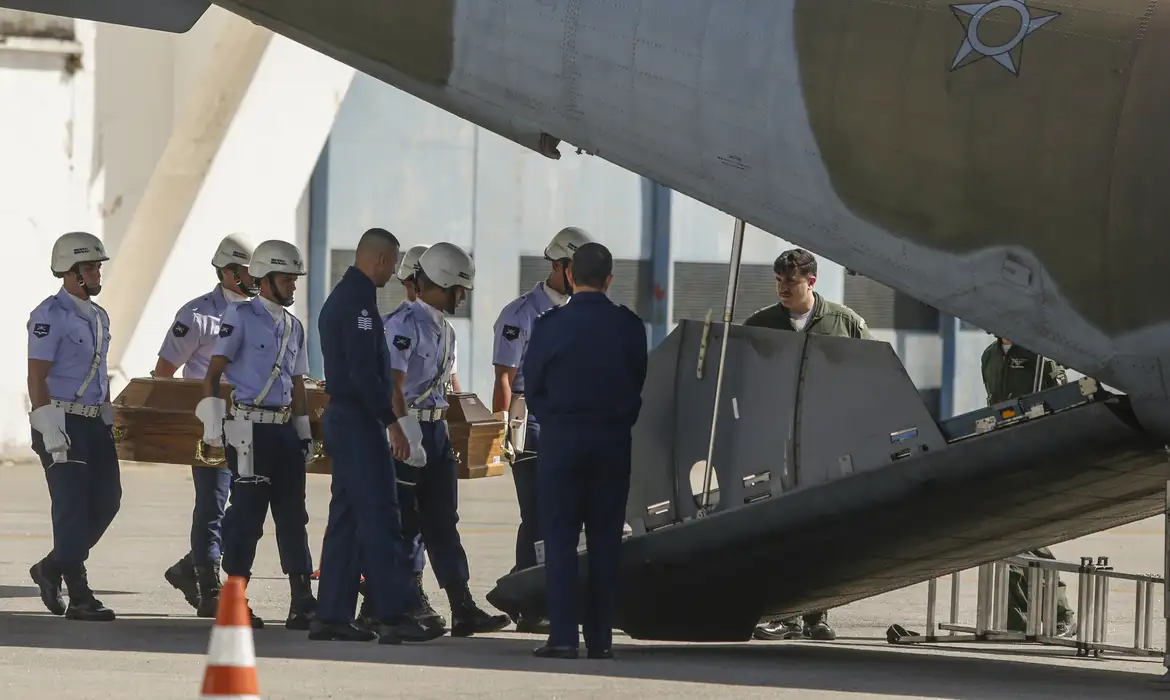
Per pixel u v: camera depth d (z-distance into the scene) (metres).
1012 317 20.17
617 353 21.05
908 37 20.38
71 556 24.94
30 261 52.16
